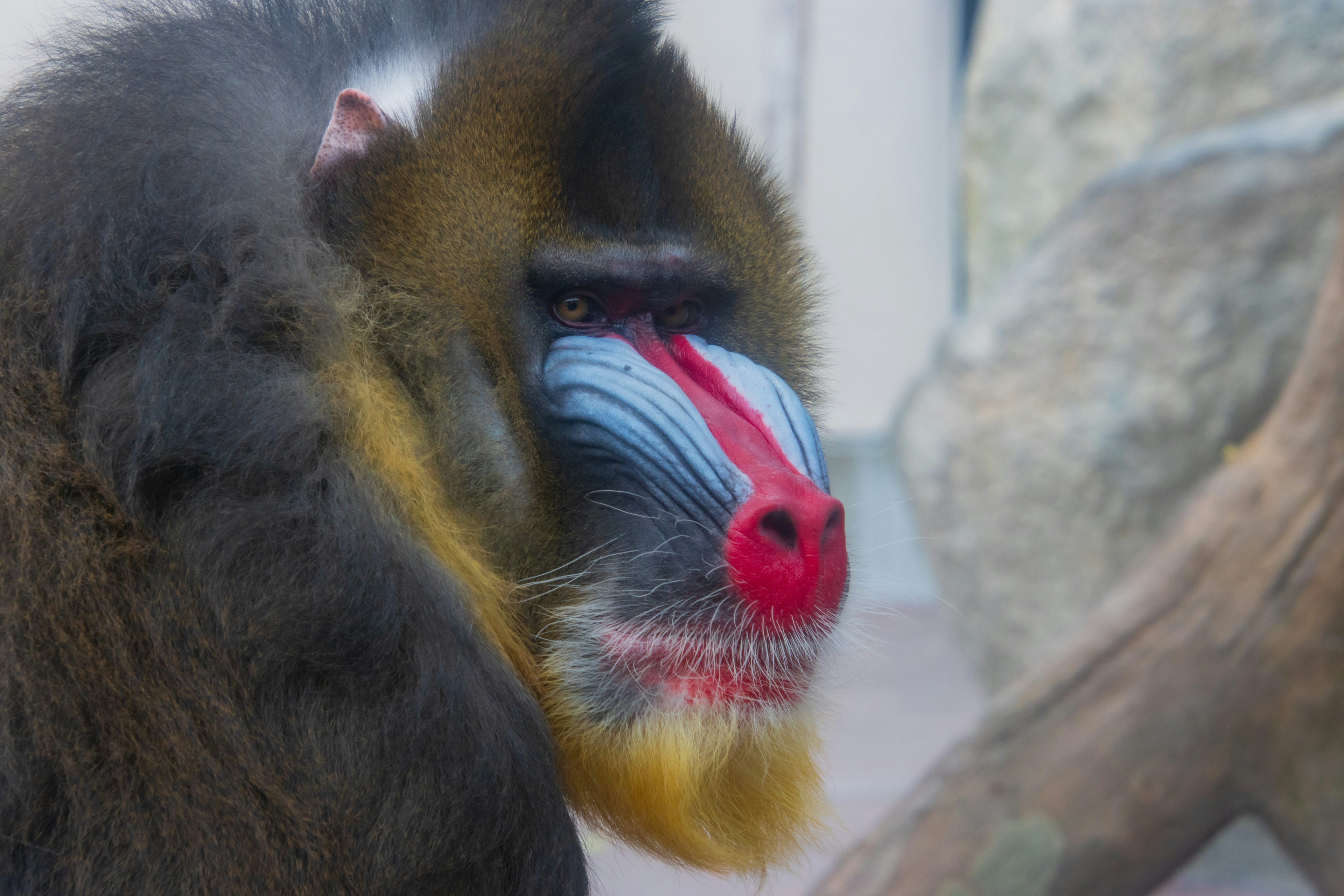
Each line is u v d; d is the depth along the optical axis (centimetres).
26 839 198
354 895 205
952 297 1630
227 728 204
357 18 279
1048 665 446
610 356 256
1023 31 1188
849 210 1623
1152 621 437
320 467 215
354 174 243
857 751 941
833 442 475
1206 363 823
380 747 207
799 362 312
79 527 207
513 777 221
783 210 314
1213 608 431
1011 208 1213
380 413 231
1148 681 431
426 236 246
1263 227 816
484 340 250
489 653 231
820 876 614
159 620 205
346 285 236
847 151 1617
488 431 248
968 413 912
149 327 214
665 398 254
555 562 252
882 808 818
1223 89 1051
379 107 246
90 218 221
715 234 283
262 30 270
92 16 271
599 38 265
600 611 250
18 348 218
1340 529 417
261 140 239
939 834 425
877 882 421
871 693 1094
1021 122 1195
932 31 1617
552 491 253
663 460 251
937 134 1622
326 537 211
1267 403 816
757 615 248
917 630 1309
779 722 255
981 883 421
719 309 289
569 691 250
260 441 209
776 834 261
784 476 254
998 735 435
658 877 735
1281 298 812
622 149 268
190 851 199
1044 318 880
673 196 276
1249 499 435
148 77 243
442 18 274
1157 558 451
